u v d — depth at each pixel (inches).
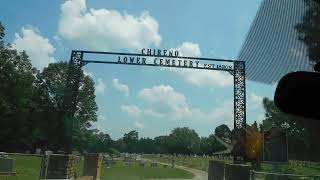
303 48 223.8
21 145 3250.5
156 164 2486.5
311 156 1155.3
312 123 978.7
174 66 1600.6
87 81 3582.7
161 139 6879.9
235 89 1496.1
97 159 965.2
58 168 767.7
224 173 767.7
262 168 778.8
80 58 1601.9
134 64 1610.5
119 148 6683.1
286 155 651.5
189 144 6683.1
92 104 3629.4
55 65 3454.7
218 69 1551.4
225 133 1466.5
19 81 2861.7
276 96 135.9
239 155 909.8
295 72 135.3
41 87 3390.7
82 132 3575.3
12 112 3129.9
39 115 3221.0
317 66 136.9
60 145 1587.1
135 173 1387.8
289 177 567.2
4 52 2527.1
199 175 1510.8
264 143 679.1
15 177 876.0
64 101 1612.9
